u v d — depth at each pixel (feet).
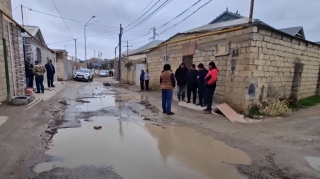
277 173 10.12
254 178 9.59
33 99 24.97
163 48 41.73
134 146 12.78
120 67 69.41
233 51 23.67
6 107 20.58
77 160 10.53
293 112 23.98
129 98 32.71
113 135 14.62
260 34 21.94
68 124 16.74
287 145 13.82
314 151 12.87
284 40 25.23
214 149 12.86
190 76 26.40
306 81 32.01
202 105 25.25
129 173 9.52
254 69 21.94
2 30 22.31
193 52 31.32
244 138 15.05
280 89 26.11
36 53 42.78
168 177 9.36
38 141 12.75
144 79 44.55
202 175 9.68
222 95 25.48
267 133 16.29
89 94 35.96
